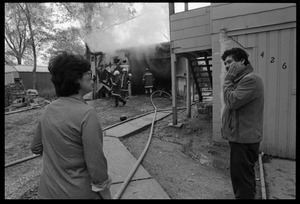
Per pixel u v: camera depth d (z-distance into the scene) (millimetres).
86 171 1558
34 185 2703
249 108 1992
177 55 5520
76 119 1482
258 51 3596
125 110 7734
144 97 10180
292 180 2732
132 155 3461
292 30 3324
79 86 1614
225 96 2090
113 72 9102
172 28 5195
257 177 2854
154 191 2369
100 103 9219
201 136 4727
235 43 3777
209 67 6703
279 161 3359
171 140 4598
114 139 4301
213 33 3977
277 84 3482
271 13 3445
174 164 3355
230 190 2561
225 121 2158
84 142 1462
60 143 1498
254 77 1963
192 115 6488
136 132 5016
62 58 1577
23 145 4180
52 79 1607
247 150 2043
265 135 3613
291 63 3365
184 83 9953
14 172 3076
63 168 1517
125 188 2416
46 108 1634
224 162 3447
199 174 3027
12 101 9141
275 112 3518
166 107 8156
